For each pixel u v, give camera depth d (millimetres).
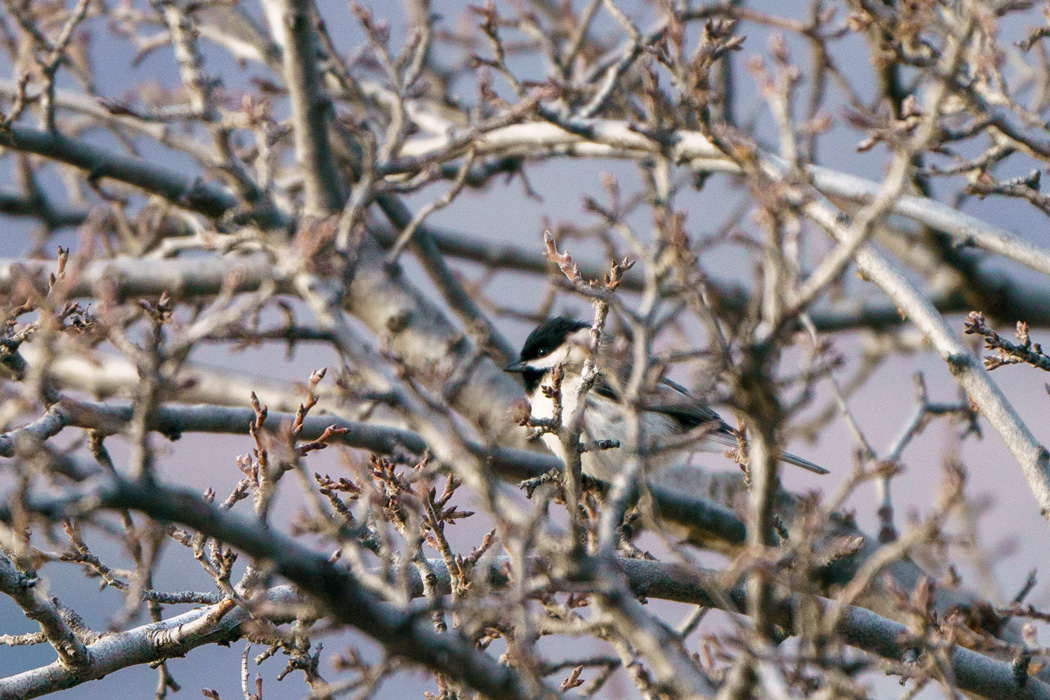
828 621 5367
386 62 11516
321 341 6887
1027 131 8492
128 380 12164
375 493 6637
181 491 4688
